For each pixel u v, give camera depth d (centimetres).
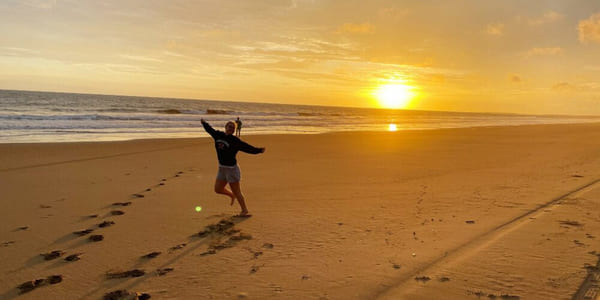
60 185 862
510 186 862
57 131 2302
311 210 672
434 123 5759
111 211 655
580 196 707
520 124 5659
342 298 342
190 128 2853
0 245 486
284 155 1499
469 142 2169
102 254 459
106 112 4481
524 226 530
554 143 2075
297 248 479
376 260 433
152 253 460
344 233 539
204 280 386
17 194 767
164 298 347
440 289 350
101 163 1198
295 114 6681
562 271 378
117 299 345
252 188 866
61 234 532
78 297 351
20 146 1484
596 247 439
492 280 366
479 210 652
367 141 2184
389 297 339
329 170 1137
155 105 8138
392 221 596
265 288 365
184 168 1148
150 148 1617
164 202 725
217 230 554
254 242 503
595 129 3875
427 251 456
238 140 612
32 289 366
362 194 804
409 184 913
